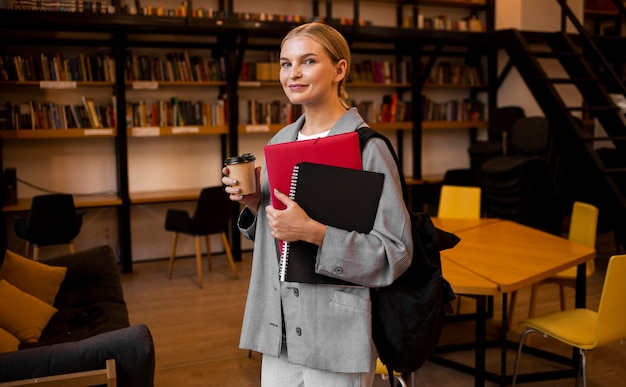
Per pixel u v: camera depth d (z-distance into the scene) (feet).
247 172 4.84
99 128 19.43
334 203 4.52
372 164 4.61
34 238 16.94
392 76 24.26
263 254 5.07
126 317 11.55
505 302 10.43
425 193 23.91
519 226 13.85
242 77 21.22
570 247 11.62
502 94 25.58
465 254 11.14
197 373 11.86
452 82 25.58
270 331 4.97
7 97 19.16
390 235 4.44
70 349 7.01
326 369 4.67
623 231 17.72
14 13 16.65
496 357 12.33
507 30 21.95
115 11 17.81
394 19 24.86
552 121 20.11
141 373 7.18
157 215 21.84
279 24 19.62
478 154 24.29
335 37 4.84
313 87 4.80
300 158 4.61
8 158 19.72
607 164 22.20
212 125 20.86
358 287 4.62
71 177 20.56
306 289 4.69
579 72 21.89
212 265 20.92
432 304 4.64
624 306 9.04
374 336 4.75
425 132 26.50
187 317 15.34
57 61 18.88
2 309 9.66
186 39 20.98
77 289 12.53
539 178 20.45
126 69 19.75
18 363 6.78
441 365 12.00
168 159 21.95
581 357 9.43
